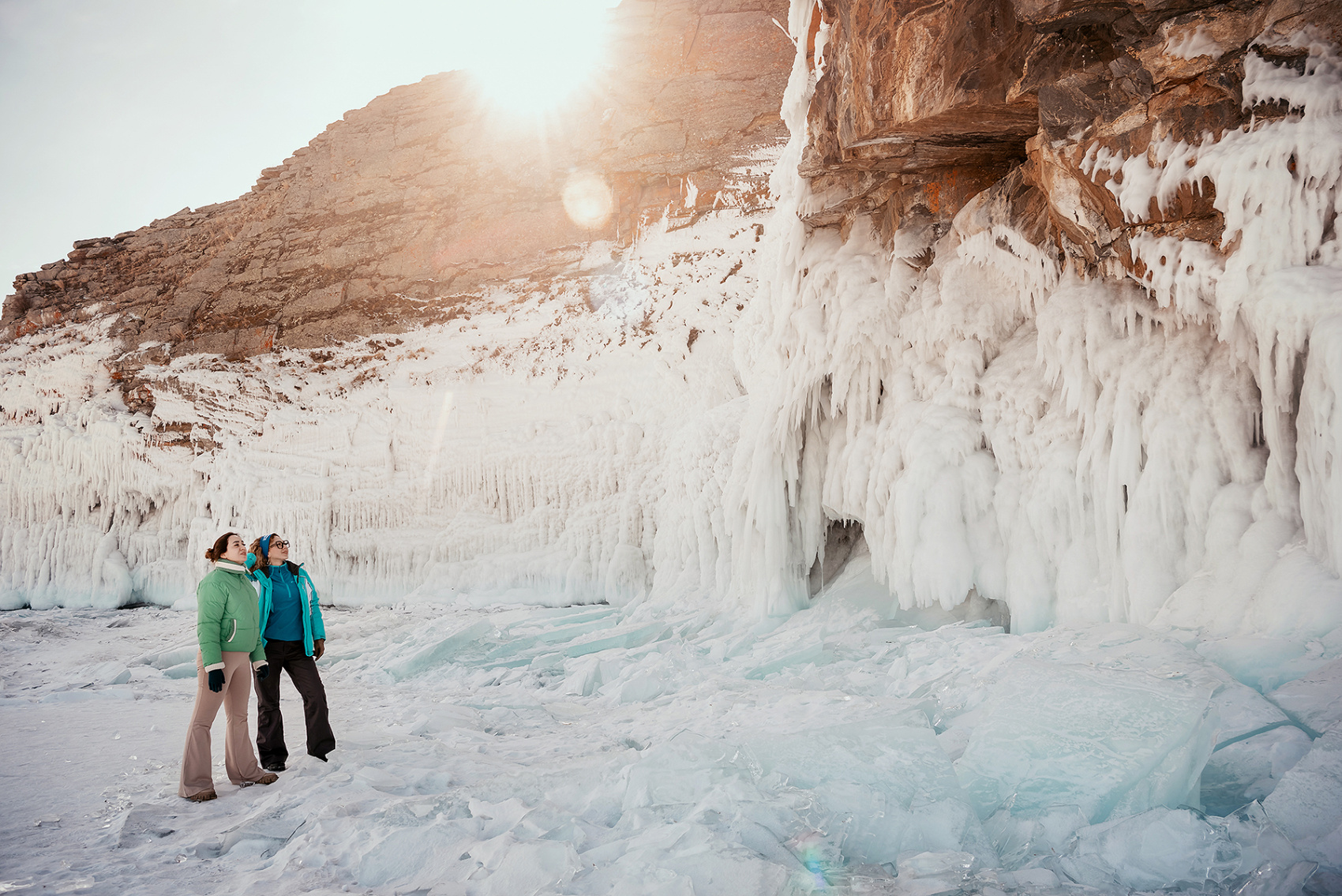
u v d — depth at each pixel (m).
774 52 15.97
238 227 20.56
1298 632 4.32
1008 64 6.40
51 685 8.77
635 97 16.61
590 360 15.95
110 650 12.30
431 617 13.78
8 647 12.88
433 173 18.48
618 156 16.34
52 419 19.88
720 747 3.37
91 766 4.59
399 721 6.01
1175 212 5.51
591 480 14.98
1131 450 6.07
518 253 17.17
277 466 18.22
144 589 18.73
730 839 2.61
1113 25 5.66
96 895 2.62
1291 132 4.84
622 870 2.45
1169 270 5.58
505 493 15.91
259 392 18.83
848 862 2.65
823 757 3.21
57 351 20.88
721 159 15.46
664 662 7.59
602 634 9.84
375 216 18.88
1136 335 6.32
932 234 8.42
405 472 17.11
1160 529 5.80
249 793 3.98
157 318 20.50
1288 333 4.79
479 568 15.68
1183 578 5.66
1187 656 4.20
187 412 19.22
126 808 3.73
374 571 16.95
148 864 2.96
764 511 9.73
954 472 7.61
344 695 7.71
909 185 8.56
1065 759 2.99
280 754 4.43
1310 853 2.32
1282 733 3.21
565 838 2.79
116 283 21.56
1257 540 5.05
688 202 15.54
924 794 2.91
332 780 3.92
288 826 3.28
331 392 18.30
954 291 7.96
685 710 5.56
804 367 9.30
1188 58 5.29
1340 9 4.76
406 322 17.92
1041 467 7.01
